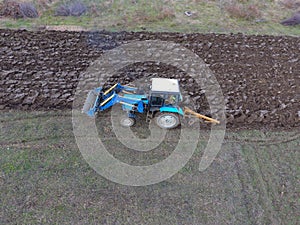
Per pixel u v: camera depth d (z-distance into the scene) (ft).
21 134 29.30
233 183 25.67
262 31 55.11
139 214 22.91
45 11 57.62
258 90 37.11
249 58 44.65
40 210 22.75
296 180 26.14
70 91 35.29
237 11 60.59
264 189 25.25
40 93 34.63
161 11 60.23
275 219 22.98
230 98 35.35
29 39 46.57
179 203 23.88
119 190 24.62
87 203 23.49
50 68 39.63
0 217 22.02
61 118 31.50
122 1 64.08
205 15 60.49
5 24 52.26
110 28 53.06
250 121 31.99
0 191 23.86
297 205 24.07
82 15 57.67
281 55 45.88
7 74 37.63
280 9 65.57
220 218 22.88
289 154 28.66
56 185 24.71
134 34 50.03
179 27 54.95
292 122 32.22
